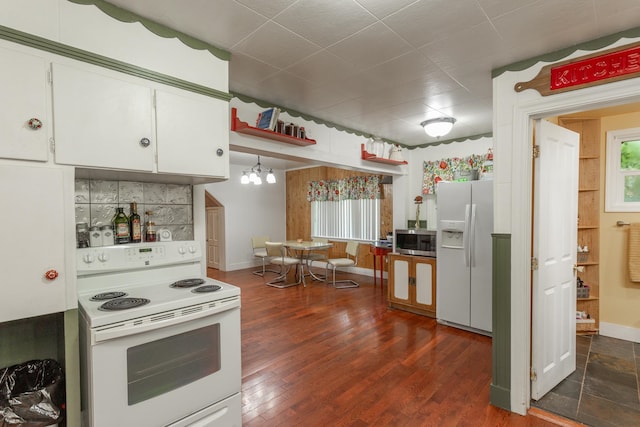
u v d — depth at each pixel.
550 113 2.04
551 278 2.28
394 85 2.58
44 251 1.35
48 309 1.36
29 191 1.32
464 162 4.38
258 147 2.78
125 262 1.86
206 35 1.84
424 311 4.04
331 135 3.60
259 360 2.83
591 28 1.75
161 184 2.17
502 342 2.16
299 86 2.59
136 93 1.63
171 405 1.56
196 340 1.68
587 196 3.39
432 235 4.00
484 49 1.99
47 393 1.40
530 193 2.11
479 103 3.00
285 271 6.71
